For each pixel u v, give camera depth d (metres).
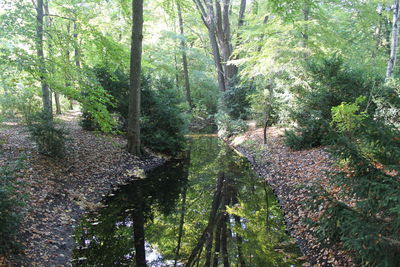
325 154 9.08
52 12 19.95
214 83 30.31
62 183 8.08
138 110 12.38
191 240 6.42
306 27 12.89
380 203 3.35
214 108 29.88
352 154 3.72
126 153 12.30
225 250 5.91
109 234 6.49
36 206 6.35
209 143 19.53
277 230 6.48
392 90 8.09
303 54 12.41
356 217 3.47
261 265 5.22
